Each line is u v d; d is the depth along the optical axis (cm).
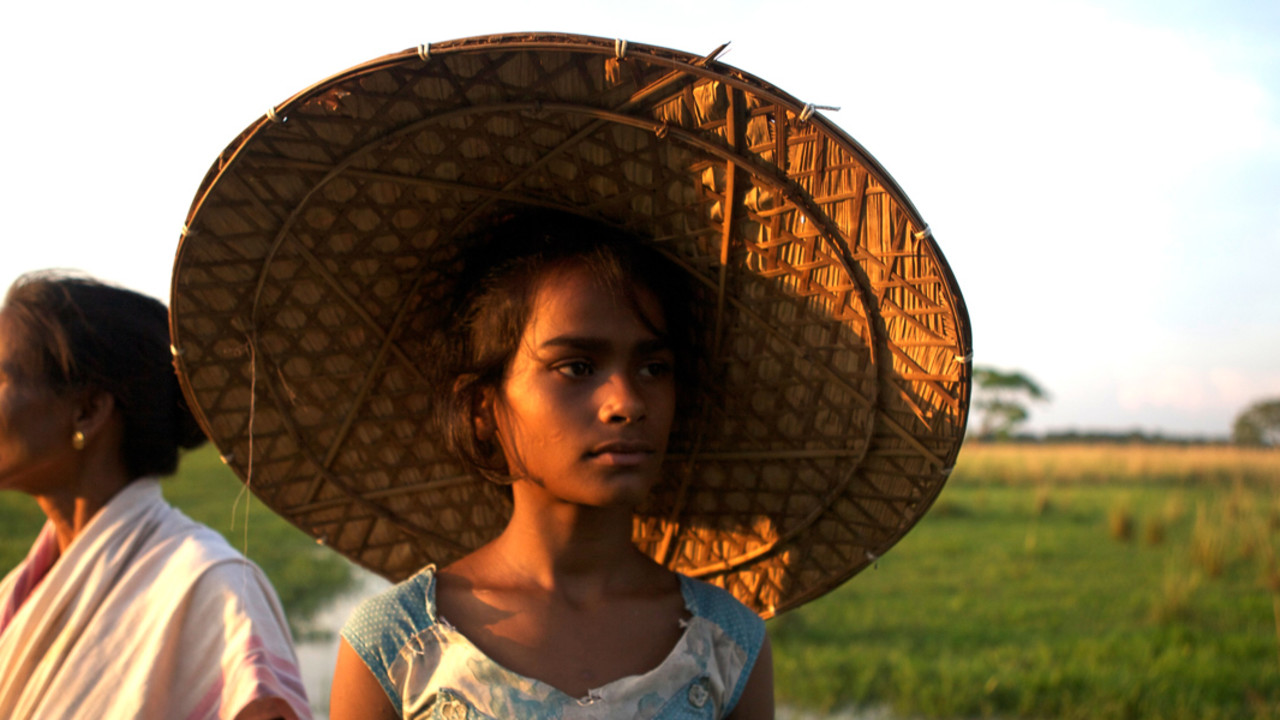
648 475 122
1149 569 906
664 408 127
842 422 138
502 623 121
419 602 123
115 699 148
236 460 146
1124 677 553
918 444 129
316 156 118
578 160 126
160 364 173
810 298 130
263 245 128
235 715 142
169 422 177
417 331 149
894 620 710
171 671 152
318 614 716
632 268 127
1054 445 3086
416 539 164
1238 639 639
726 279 135
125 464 174
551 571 126
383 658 120
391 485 158
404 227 136
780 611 155
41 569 177
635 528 164
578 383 121
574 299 122
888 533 140
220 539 172
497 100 112
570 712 113
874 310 124
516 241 135
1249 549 948
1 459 162
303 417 148
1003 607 754
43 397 161
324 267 135
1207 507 1330
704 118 112
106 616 156
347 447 153
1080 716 505
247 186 120
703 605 132
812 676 574
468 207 135
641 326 123
